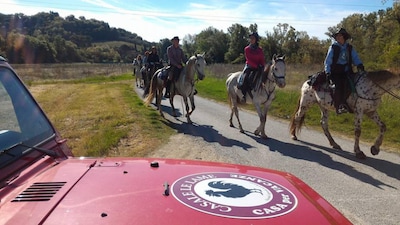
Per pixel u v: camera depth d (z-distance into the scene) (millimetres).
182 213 1436
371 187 5695
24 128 2115
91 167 2006
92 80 32344
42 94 19125
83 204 1489
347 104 7488
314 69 30844
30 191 1614
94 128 9625
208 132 9812
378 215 4648
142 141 8438
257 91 9094
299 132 9773
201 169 2064
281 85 8633
